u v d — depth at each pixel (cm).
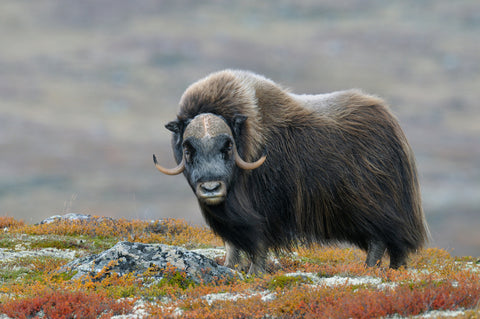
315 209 3338
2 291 2888
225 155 2998
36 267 3291
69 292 2661
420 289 2450
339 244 3772
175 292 2761
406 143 3484
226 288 2791
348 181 3312
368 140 3378
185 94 3306
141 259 2981
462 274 2678
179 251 3016
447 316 2164
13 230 4081
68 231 4081
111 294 2736
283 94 3419
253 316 2355
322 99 3509
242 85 3272
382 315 2220
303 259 3688
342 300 2348
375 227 3344
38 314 2561
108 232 4112
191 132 3017
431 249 3878
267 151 3250
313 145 3319
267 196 3275
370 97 3544
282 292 2581
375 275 2994
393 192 3366
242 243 3241
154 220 4497
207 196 2931
